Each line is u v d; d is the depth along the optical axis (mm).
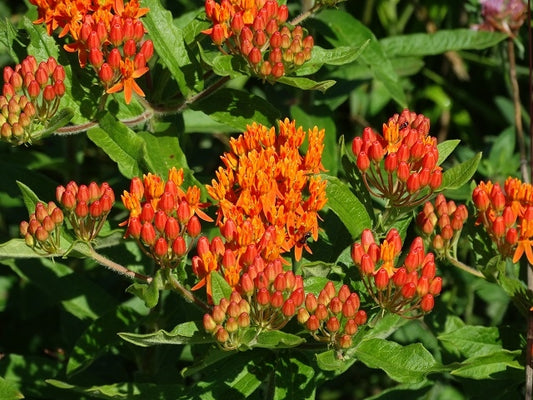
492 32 6676
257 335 4285
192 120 6703
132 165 4930
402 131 4785
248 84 7812
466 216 4898
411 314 5355
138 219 4387
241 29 4824
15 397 5160
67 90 5016
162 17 5074
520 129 6730
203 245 4297
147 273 5402
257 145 4680
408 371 4375
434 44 6715
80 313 5883
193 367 4348
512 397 5375
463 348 5109
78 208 4465
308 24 6188
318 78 6535
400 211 4797
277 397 4555
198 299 4484
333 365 4316
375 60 6168
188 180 4938
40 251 4543
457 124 8453
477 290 6691
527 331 5039
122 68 4738
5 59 7309
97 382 5789
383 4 8281
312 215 4488
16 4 8352
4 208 7176
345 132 8461
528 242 4789
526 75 7777
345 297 4305
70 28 4820
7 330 7188
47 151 7117
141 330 5852
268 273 4199
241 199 4473
